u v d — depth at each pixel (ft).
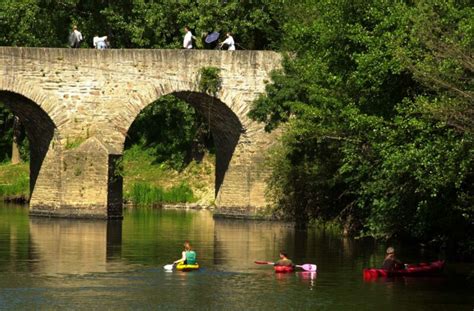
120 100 248.93
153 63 249.96
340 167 212.23
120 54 248.52
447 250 195.72
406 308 149.07
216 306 149.18
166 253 193.77
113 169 248.52
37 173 257.34
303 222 239.71
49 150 251.19
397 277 170.60
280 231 230.68
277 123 253.24
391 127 173.99
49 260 183.83
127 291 157.99
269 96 253.03
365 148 190.80
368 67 170.91
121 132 249.14
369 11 177.17
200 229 233.96
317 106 205.36
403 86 175.11
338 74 192.03
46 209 252.62
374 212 193.88
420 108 157.28
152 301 151.64
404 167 161.07
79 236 216.95
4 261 182.19
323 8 198.59
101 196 246.88
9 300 150.51
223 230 232.32
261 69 254.27
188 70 251.80
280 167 239.71
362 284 164.66
